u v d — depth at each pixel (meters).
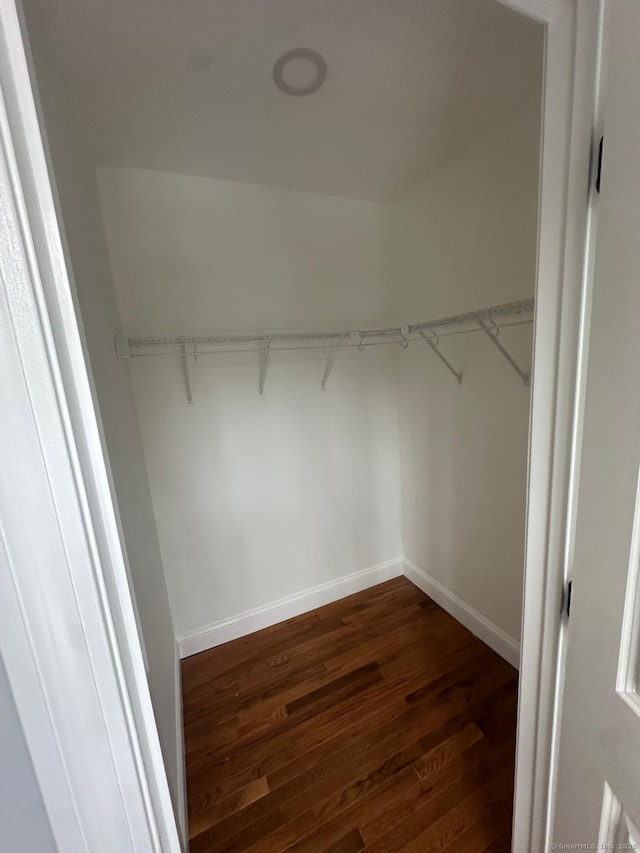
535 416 0.71
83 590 0.43
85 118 1.28
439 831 1.24
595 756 0.65
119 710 0.47
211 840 1.25
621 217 0.51
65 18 0.90
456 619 2.20
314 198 2.01
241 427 2.01
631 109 0.49
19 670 0.43
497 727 1.57
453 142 1.61
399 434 2.45
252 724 1.64
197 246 1.79
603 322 0.55
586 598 0.63
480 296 1.73
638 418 0.51
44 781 0.47
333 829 1.26
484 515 1.92
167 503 1.90
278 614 2.27
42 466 0.40
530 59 1.16
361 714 1.66
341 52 1.10
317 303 2.10
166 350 1.79
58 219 0.40
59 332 0.40
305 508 2.26
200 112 1.32
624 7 0.49
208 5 0.91
